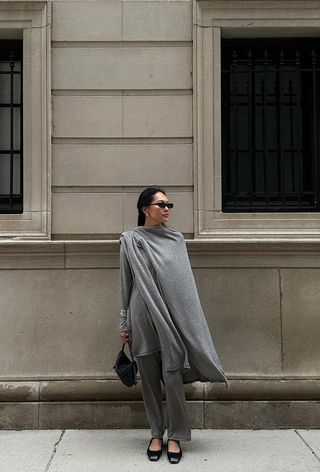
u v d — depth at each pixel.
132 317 4.38
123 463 4.31
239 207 5.55
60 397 5.10
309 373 5.18
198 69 5.33
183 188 5.32
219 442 4.75
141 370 4.40
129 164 5.32
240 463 4.30
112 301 5.22
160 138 5.34
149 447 4.43
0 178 5.64
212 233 5.27
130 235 4.46
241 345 5.19
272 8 5.37
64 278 5.22
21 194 5.57
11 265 5.21
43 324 5.21
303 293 5.22
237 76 5.62
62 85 5.34
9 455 4.48
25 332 5.20
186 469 4.19
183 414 4.36
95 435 4.94
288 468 4.20
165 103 5.35
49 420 5.09
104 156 5.32
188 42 5.37
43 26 5.32
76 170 5.31
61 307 5.21
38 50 5.34
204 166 5.32
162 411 4.48
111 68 5.35
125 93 5.35
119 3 5.37
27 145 5.34
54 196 5.30
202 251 5.19
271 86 5.62
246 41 5.61
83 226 5.29
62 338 5.20
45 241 5.18
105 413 5.10
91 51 5.35
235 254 5.21
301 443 4.71
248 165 5.60
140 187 5.31
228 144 5.59
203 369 4.39
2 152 5.63
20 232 5.29
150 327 4.34
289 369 5.18
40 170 5.30
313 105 5.54
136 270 4.34
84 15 5.36
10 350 5.19
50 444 4.72
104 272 5.23
